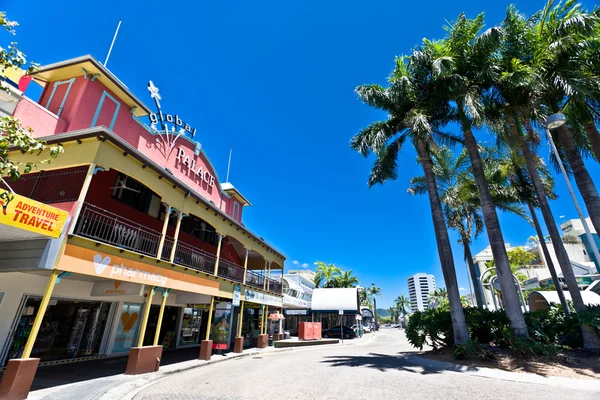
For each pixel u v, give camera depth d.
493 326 11.81
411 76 14.51
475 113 11.86
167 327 16.72
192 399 6.78
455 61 13.18
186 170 17.73
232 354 15.99
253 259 24.20
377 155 14.77
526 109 13.38
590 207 11.91
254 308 25.55
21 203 6.62
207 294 13.82
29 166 4.80
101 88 13.31
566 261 12.56
